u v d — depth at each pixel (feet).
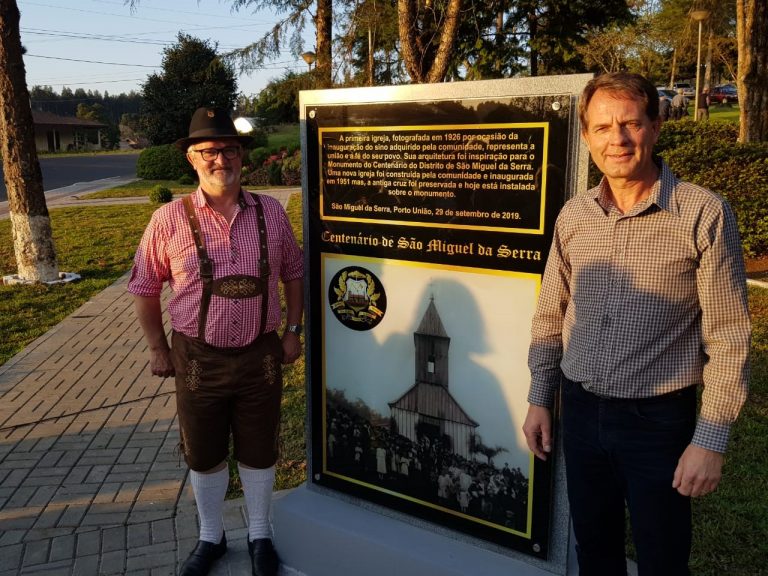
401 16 25.04
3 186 78.54
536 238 7.33
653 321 5.82
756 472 11.33
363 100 8.27
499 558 8.14
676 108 78.84
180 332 8.41
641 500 6.09
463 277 7.97
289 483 11.87
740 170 26.02
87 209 56.49
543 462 7.72
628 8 42.88
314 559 9.21
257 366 8.42
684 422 5.93
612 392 6.05
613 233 5.99
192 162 8.18
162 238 8.22
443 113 7.67
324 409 9.53
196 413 8.46
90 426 14.35
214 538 9.36
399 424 8.85
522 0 38.32
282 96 38.09
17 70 26.35
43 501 11.22
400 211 8.32
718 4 73.72
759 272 24.85
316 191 9.00
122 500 11.23
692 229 5.59
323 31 35.58
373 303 8.79
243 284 8.14
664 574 6.19
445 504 8.59
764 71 32.37
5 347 20.20
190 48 110.11
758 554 9.27
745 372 5.53
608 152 5.76
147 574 9.28
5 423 14.55
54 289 27.45
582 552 6.90
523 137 7.18
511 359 7.80
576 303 6.37
